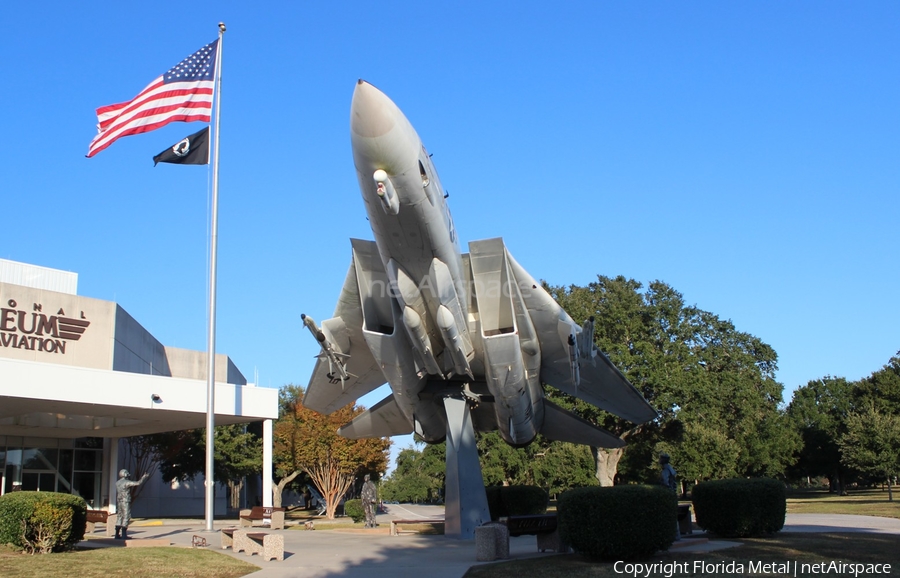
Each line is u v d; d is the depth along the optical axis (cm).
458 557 1198
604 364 1716
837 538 1242
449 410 1658
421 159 1271
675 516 1053
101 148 1841
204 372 4219
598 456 4056
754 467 4262
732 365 4634
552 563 1045
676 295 4400
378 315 1580
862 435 3803
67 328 2789
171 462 3869
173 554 1258
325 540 1605
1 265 3028
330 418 3130
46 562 1119
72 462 3253
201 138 1875
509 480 4316
